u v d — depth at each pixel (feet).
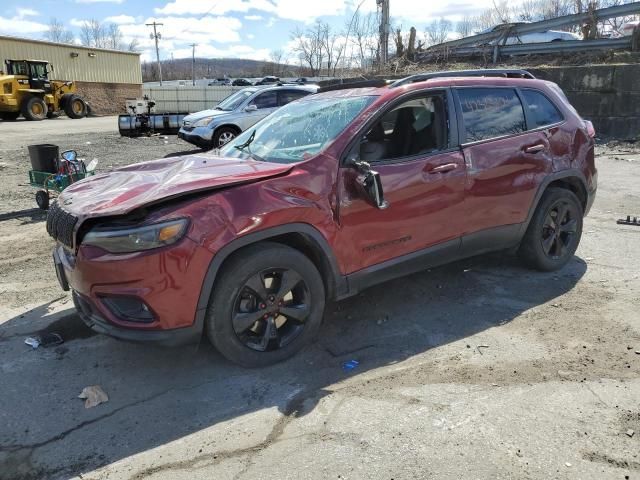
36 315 14.35
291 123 14.02
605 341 12.16
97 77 136.87
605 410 9.61
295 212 11.02
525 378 10.74
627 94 46.60
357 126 12.26
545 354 11.67
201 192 10.44
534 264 16.14
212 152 14.98
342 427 9.34
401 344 12.33
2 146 52.49
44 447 9.15
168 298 9.95
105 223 10.22
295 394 10.43
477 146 13.92
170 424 9.65
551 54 58.65
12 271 17.71
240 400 10.29
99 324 10.59
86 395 10.53
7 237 21.66
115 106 143.02
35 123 89.10
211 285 10.28
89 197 11.25
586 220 22.58
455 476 8.09
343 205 11.73
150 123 62.44
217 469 8.44
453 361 11.50
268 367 11.43
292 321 11.78
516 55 61.52
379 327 13.20
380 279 12.75
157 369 11.51
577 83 48.47
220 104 49.98
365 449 8.75
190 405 10.19
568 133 16.05
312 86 47.98
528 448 8.66
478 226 14.11
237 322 10.86
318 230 11.40
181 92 99.14
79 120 99.40
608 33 62.69
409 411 9.74
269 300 11.17
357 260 12.14
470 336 12.61
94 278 10.11
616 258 17.65
